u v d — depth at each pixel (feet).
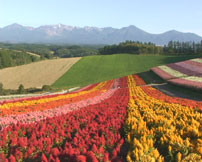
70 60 286.87
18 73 238.68
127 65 252.01
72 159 18.38
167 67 191.42
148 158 17.29
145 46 432.66
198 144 20.63
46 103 56.90
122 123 29.76
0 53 306.76
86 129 27.04
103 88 137.80
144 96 67.31
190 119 31.45
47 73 231.91
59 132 26.94
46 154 20.27
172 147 20.54
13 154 21.40
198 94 81.76
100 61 276.21
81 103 57.62
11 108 48.06
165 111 36.81
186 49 382.01
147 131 25.11
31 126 30.48
